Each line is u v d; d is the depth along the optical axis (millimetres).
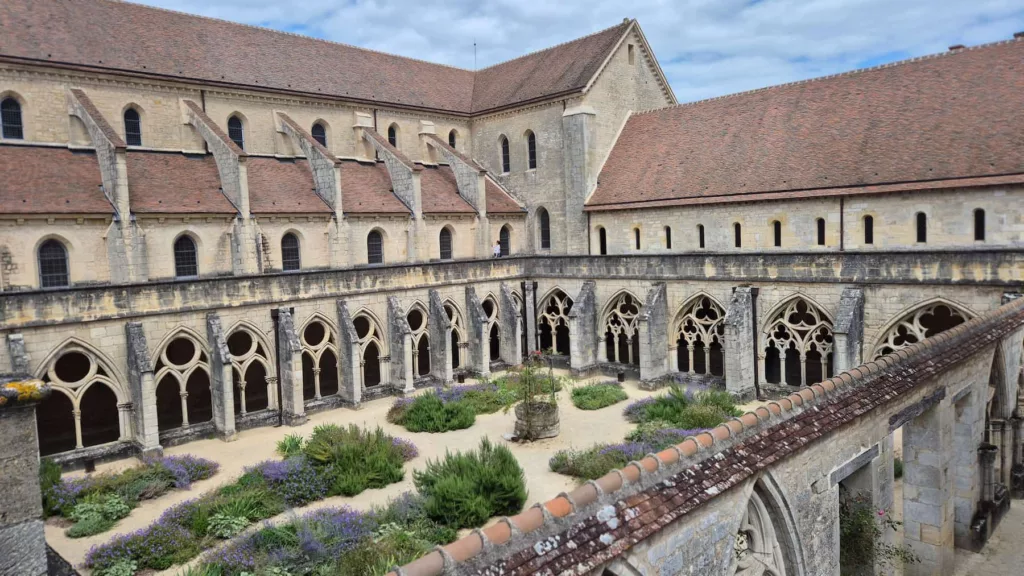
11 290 31609
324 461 27344
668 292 40438
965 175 32469
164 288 31609
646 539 10211
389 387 40281
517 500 23625
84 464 29297
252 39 49688
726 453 11953
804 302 35531
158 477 27016
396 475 27078
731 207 41125
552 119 51906
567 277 45469
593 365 44062
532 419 31047
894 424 16266
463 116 58312
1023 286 28078
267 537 21125
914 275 31188
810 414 13789
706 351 39250
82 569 20594
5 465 8727
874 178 35594
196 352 33062
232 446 32062
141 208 35281
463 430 33281
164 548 21000
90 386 31469
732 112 46688
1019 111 33469
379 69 56719
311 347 37219
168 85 42375
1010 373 23172
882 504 16875
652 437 28766
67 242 33500
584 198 49594
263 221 39594
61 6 41375
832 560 14391
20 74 37250
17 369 26984
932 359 17469
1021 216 30922
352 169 48781
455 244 49594
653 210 45219
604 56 50781
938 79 38031
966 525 20359
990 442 22906
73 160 36938
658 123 50750
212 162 42094
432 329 41906
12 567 8789
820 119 41250
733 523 11883
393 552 19484
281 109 47906
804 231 38281
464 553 8578
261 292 34781
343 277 38000
